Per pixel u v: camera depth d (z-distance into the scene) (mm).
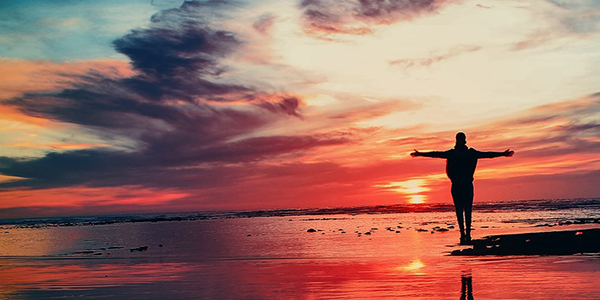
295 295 6168
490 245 11258
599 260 8312
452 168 12344
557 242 10906
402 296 5871
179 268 9234
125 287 7121
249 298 6070
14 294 6746
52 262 10828
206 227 26344
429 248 11484
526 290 5973
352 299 5793
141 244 16156
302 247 13078
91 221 44844
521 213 32062
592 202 54625
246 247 13688
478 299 5562
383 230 18984
